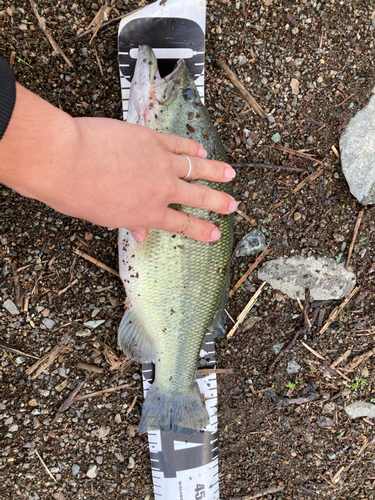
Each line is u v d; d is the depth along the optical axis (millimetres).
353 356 618
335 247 608
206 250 506
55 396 577
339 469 620
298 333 607
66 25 547
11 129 359
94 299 577
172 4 549
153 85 503
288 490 616
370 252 610
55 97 552
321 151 597
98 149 404
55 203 411
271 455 613
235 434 607
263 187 595
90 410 583
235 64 577
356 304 615
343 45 586
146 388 579
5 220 557
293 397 612
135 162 421
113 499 590
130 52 552
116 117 566
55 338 574
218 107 581
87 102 560
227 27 570
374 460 622
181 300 508
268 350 608
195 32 554
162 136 453
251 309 604
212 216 505
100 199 415
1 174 384
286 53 582
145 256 501
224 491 609
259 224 598
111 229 573
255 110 585
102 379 583
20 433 573
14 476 574
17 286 564
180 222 459
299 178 598
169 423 538
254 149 590
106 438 586
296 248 604
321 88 589
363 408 618
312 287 608
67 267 570
